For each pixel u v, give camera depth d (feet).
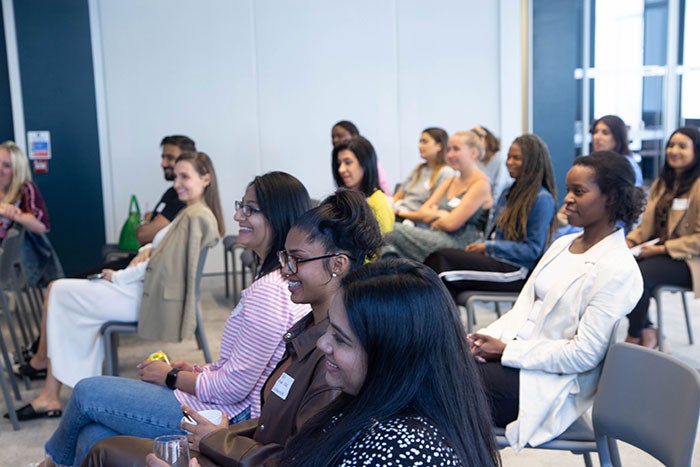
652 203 13.14
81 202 20.93
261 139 21.91
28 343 14.20
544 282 8.03
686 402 5.32
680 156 12.53
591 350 6.94
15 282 13.15
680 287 12.16
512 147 12.03
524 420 6.97
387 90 22.57
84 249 21.11
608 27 23.39
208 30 21.17
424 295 3.72
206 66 21.29
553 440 6.96
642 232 13.33
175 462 5.00
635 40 23.43
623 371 6.14
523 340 7.76
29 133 20.35
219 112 21.53
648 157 23.88
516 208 11.64
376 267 3.92
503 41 22.91
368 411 3.64
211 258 21.84
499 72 23.12
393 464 3.43
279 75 21.80
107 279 11.21
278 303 6.74
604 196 7.61
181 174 11.18
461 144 14.28
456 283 11.69
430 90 22.82
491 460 3.84
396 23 22.38
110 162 21.04
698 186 12.31
